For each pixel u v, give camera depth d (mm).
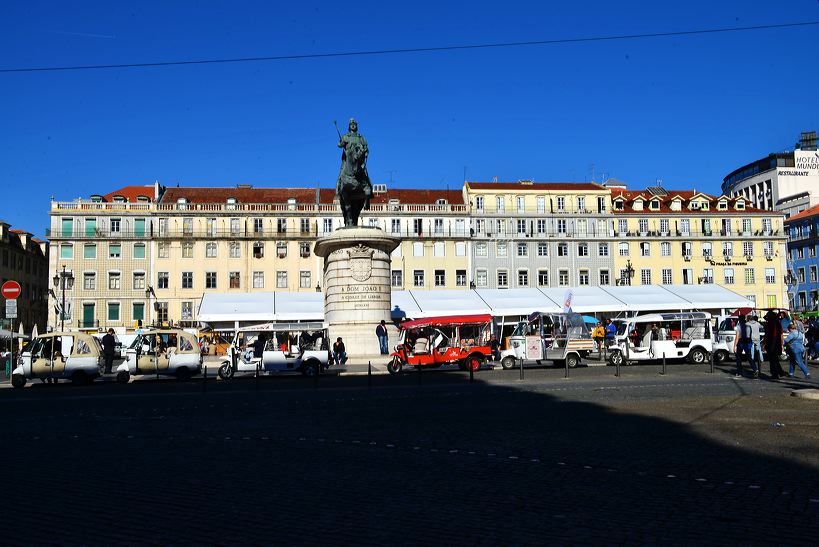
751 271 75562
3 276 66000
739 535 5484
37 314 77375
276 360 25578
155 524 6086
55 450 9953
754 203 94375
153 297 68812
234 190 75375
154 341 25422
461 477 7691
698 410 12727
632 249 74750
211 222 70312
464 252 72688
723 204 78500
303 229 71125
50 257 68312
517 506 6441
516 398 15820
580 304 48406
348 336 27266
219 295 52750
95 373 24484
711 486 7016
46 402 17375
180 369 25281
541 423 11586
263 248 70562
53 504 6820
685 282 74812
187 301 69188
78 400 17734
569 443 9586
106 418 13656
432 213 72562
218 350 45781
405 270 71562
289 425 12156
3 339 41906
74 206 68938
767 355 21266
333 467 8383
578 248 74125
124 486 7562
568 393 16719
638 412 12664
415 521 6023
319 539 5586
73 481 7852
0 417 14133
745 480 7230
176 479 7871
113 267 68812
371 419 12688
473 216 73188
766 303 75375
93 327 68000
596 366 28203
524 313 48344
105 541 5652
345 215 29062
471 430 11000
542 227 74062
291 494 7066
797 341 19609
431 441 10055
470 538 5543
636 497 6672
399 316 46375
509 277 73000
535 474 7750
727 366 26312
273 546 5441
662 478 7406
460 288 72188
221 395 18406
